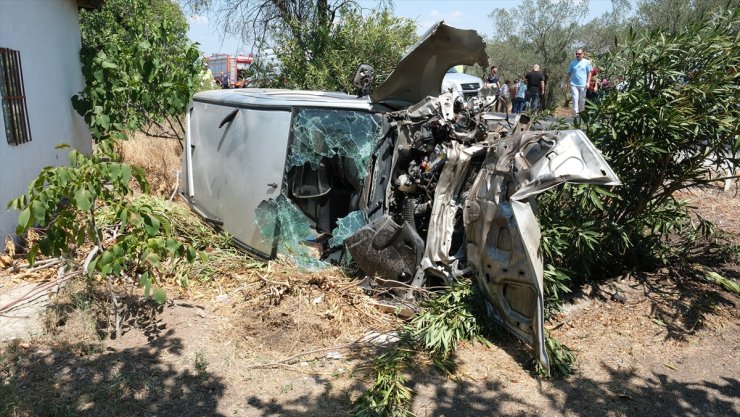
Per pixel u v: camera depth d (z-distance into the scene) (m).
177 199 7.68
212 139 5.94
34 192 4.02
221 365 3.85
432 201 4.80
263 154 5.11
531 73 17.08
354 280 4.84
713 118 4.55
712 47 4.59
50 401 3.37
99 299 4.63
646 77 4.86
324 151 5.21
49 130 7.47
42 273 5.18
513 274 3.81
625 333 4.42
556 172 3.61
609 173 3.53
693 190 8.45
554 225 4.65
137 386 3.57
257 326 4.33
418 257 4.64
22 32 6.75
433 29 4.61
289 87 10.80
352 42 10.29
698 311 4.70
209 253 5.42
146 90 8.20
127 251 4.07
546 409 3.51
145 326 4.33
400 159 4.91
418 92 5.32
